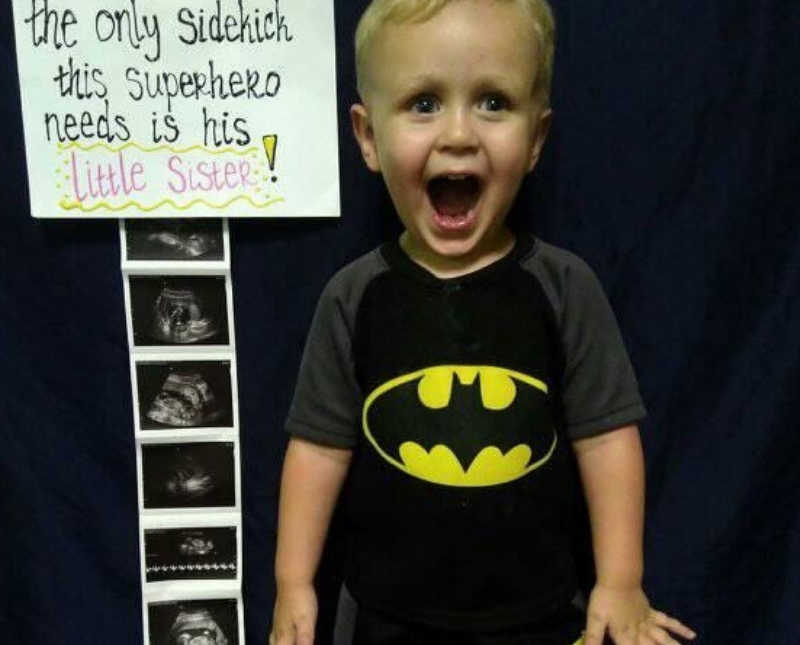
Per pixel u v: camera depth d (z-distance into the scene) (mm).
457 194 702
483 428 692
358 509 744
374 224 803
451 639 721
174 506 848
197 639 860
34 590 860
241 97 765
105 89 761
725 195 795
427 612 717
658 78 776
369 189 797
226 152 773
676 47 771
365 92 690
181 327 816
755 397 827
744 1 764
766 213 799
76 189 776
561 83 775
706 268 807
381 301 719
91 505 854
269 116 769
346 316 738
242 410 840
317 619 858
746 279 810
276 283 817
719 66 773
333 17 757
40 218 792
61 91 760
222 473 846
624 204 797
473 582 710
